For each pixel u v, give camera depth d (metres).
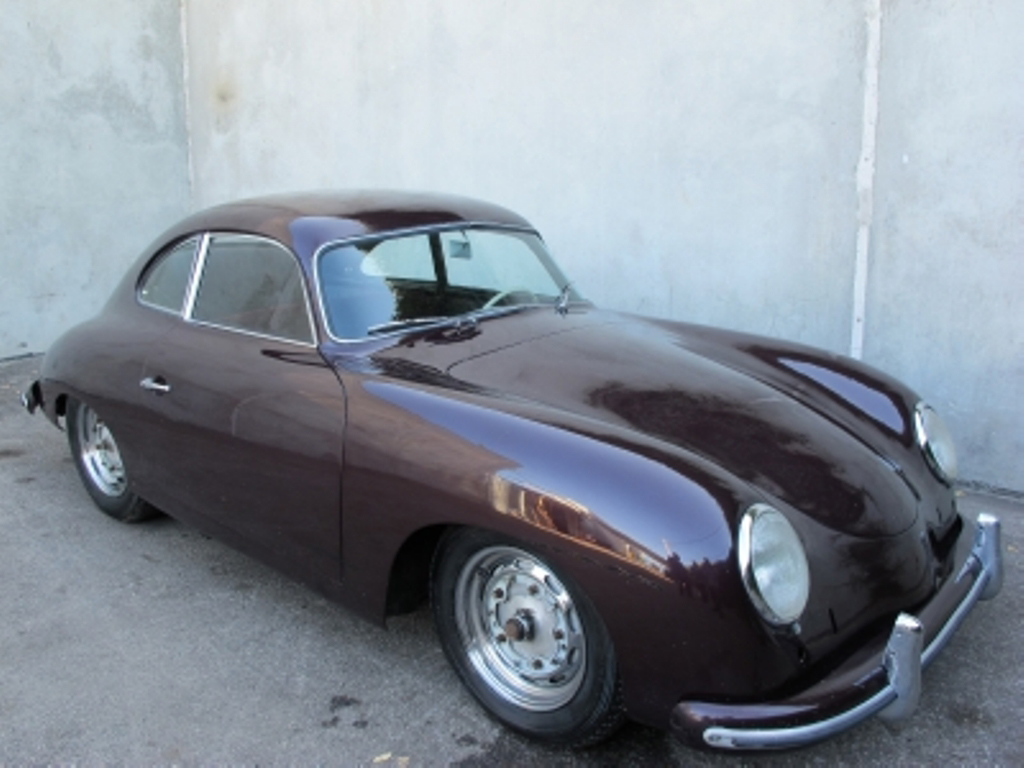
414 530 2.54
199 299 3.53
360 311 3.11
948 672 2.90
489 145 6.29
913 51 4.41
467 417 2.50
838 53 4.65
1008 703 2.73
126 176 7.83
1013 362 4.38
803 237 4.94
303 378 2.95
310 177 7.52
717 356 3.32
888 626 2.33
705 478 2.18
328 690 2.85
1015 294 4.32
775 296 5.11
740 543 2.05
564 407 2.66
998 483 4.53
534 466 2.28
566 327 3.36
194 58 8.08
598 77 5.61
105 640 3.14
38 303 7.31
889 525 2.47
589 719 2.33
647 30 5.33
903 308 4.67
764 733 2.01
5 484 4.65
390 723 2.68
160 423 3.43
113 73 7.62
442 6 6.32
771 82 4.91
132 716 2.71
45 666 2.97
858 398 3.08
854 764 2.46
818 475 2.51
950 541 2.77
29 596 3.46
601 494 2.16
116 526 4.14
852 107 4.65
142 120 7.90
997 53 4.18
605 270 5.83
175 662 3.01
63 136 7.31
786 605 2.08
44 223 7.27
